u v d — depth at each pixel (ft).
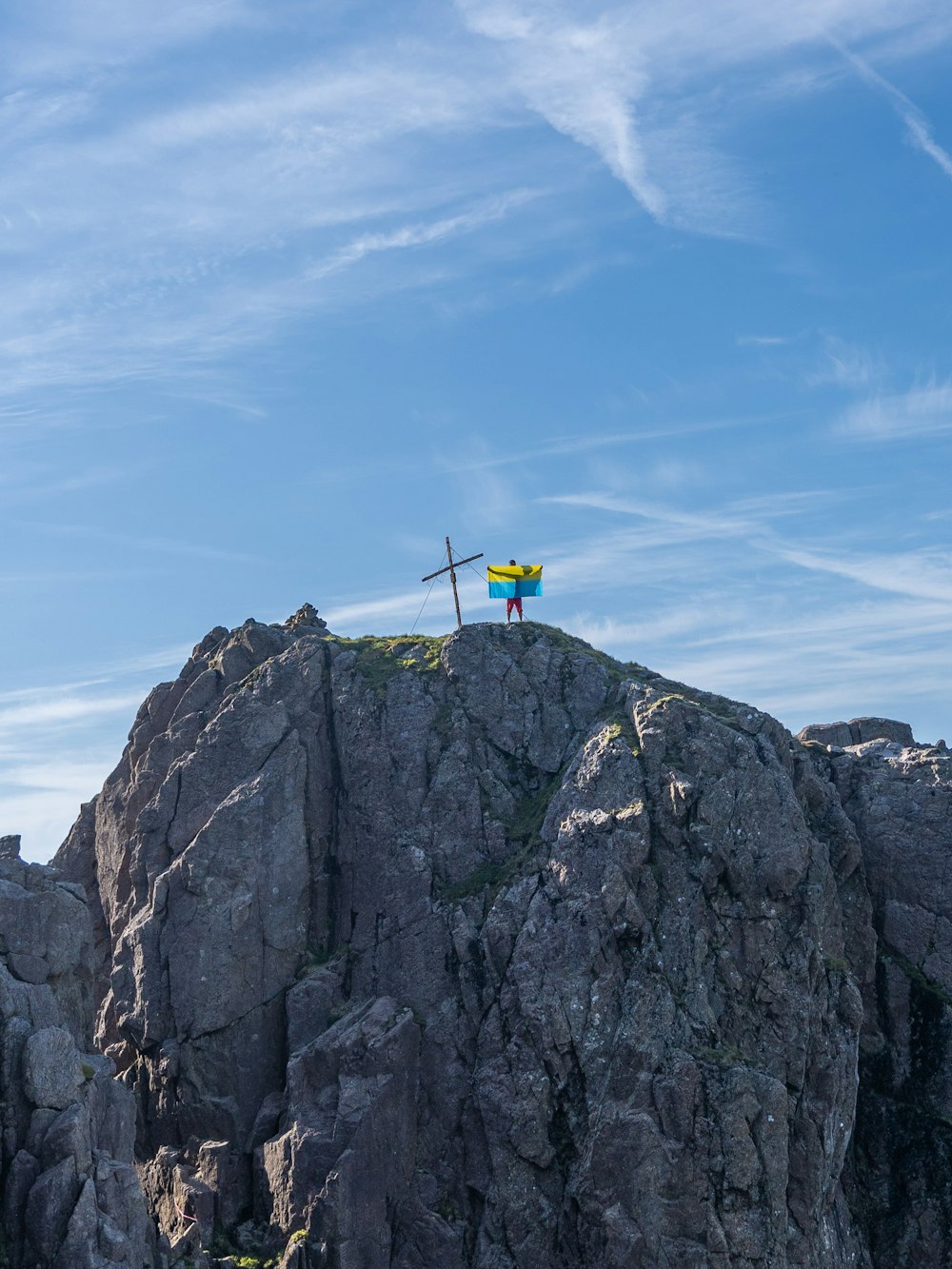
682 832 345.92
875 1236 345.51
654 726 358.84
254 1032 361.71
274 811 377.91
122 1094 305.12
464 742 381.40
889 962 364.58
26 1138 285.64
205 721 401.70
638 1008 332.60
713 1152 320.50
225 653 414.21
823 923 346.13
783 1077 330.95
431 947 357.20
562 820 357.82
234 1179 345.72
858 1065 351.05
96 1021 384.68
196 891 368.27
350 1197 325.83
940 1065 353.92
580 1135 328.49
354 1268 322.34
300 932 372.79
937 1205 342.44
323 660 400.47
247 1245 333.42
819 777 377.50
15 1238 277.85
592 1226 320.91
